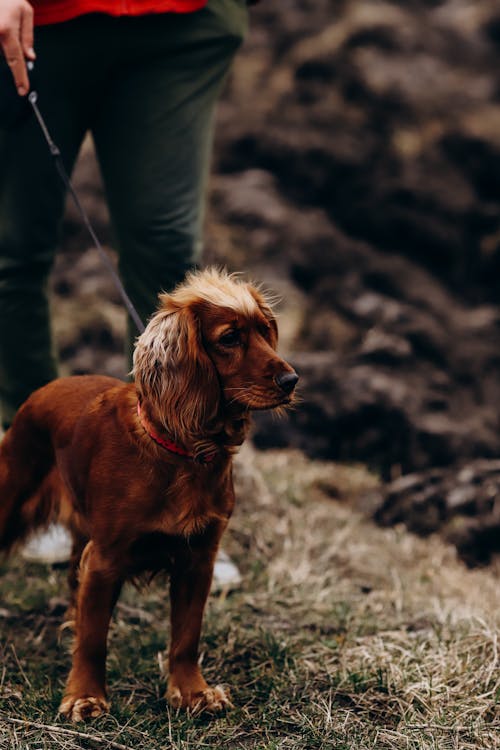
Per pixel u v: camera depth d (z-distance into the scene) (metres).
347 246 7.00
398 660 2.80
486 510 4.44
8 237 3.16
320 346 6.16
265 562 3.76
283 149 7.62
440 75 8.43
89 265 6.52
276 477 4.65
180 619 2.58
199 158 3.07
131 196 3.02
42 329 3.33
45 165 3.04
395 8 9.12
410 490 4.56
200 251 3.13
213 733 2.43
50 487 2.84
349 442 5.23
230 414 2.39
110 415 2.52
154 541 2.45
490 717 2.54
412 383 5.63
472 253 7.29
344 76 8.20
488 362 6.27
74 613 2.96
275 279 6.61
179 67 2.98
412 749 2.34
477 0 9.88
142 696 2.65
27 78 2.76
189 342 2.33
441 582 3.79
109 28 2.90
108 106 3.03
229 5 3.05
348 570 3.78
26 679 2.67
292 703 2.60
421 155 7.68
